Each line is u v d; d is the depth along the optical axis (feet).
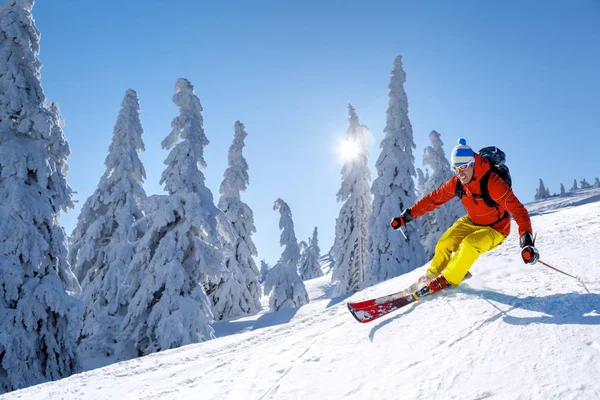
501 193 10.58
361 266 85.25
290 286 82.12
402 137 76.28
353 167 89.81
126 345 53.21
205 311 52.16
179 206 55.31
